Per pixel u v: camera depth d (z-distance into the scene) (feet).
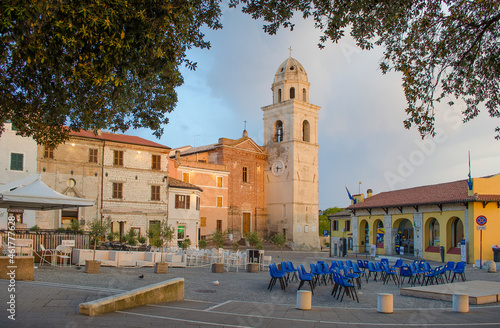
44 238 67.36
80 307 30.78
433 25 38.32
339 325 33.17
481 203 93.25
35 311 30.37
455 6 37.17
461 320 36.32
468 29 38.22
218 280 62.08
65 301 34.24
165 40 31.94
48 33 25.77
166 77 42.88
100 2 25.66
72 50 27.37
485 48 39.42
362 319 36.09
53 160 129.29
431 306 44.29
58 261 67.21
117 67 29.68
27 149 123.85
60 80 34.65
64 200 56.95
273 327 31.22
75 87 34.45
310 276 52.95
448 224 101.45
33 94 34.86
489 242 92.89
